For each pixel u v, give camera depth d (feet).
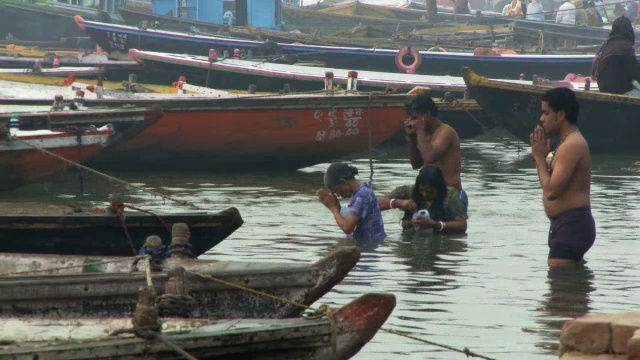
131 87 238.68
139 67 281.13
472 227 114.21
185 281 60.64
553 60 304.30
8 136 137.90
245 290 61.57
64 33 393.09
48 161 144.56
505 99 210.38
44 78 257.34
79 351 49.03
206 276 61.82
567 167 90.48
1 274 67.05
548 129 92.02
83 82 264.72
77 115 151.12
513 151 225.56
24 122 150.71
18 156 142.00
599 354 44.04
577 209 91.50
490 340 66.03
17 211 99.30
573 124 91.56
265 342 51.85
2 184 144.05
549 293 80.18
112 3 451.94
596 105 211.00
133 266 70.33
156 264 66.85
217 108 167.22
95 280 62.03
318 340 52.65
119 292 62.28
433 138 114.83
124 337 50.85
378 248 99.96
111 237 88.74
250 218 119.96
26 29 391.24
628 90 218.79
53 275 63.46
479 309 74.49
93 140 147.13
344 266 63.57
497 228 113.50
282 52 303.07
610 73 216.54
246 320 54.54
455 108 224.74
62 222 87.20
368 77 270.67
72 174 164.55
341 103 172.35
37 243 87.66
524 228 113.70
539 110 209.67
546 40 380.99
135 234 89.30
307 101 170.50
